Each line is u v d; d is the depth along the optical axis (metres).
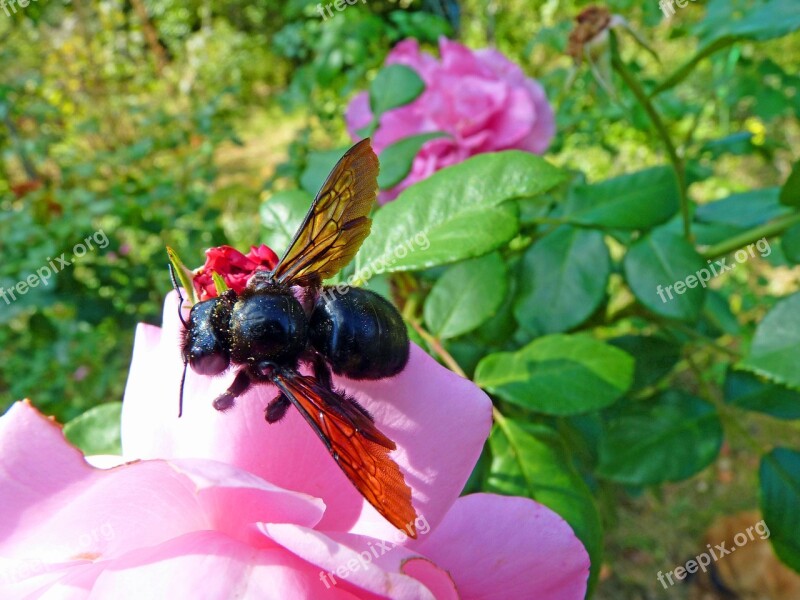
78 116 0.52
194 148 0.47
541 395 0.12
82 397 0.40
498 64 0.18
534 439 0.12
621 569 0.35
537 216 0.17
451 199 0.12
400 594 0.07
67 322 0.39
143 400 0.09
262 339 0.08
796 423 0.39
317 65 0.36
